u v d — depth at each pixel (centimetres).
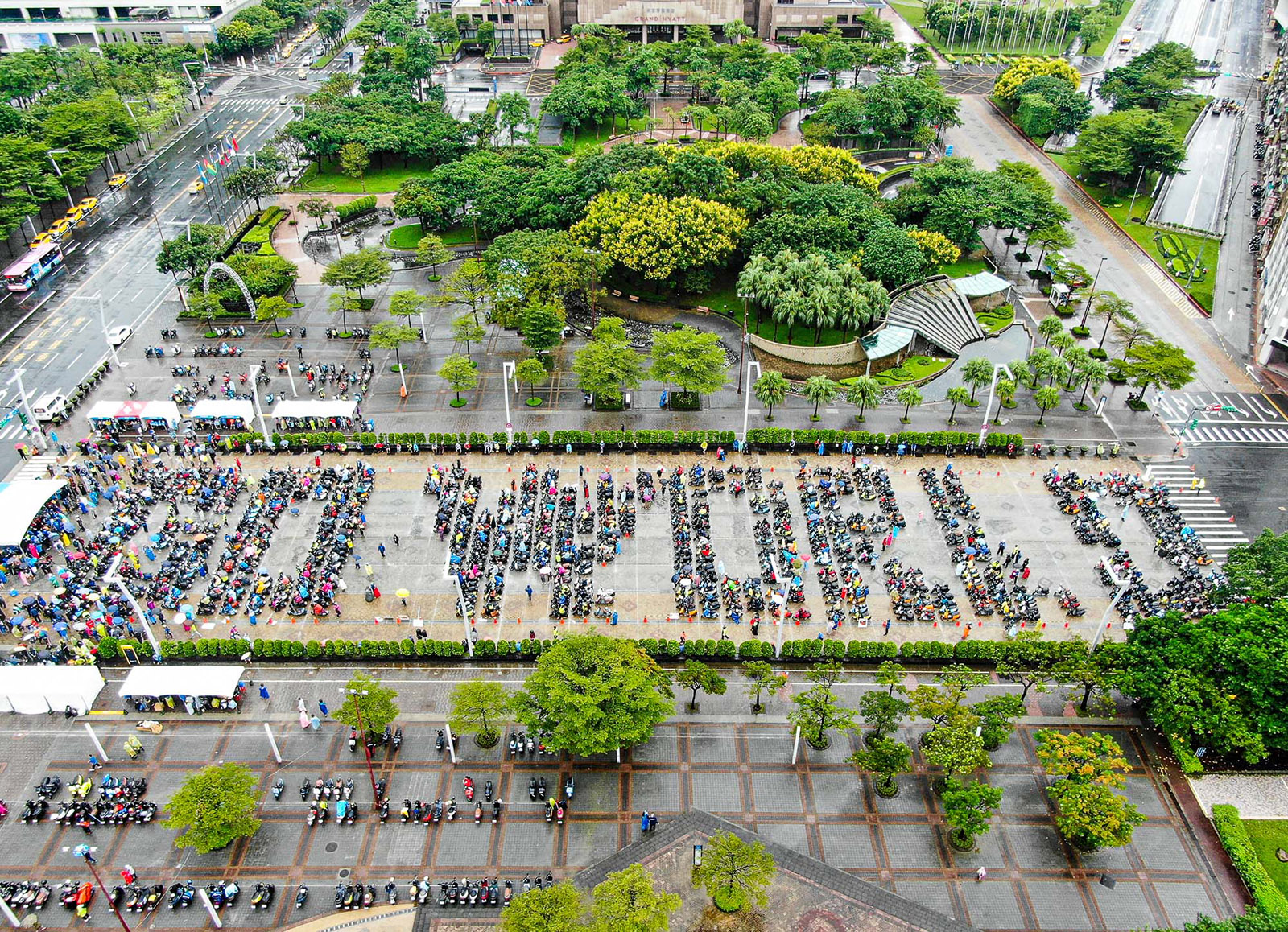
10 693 10212
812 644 11000
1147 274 19862
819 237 17562
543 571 12081
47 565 12188
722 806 9606
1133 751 10181
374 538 12781
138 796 9575
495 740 10175
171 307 18075
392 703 10431
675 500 13338
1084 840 9212
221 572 12044
